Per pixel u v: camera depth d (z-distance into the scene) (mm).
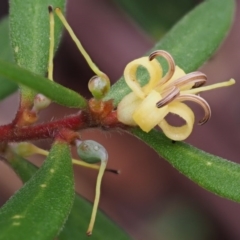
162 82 91
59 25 102
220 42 113
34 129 95
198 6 115
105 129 94
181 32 112
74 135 93
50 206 86
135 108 92
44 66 101
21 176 104
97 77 92
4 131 96
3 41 127
